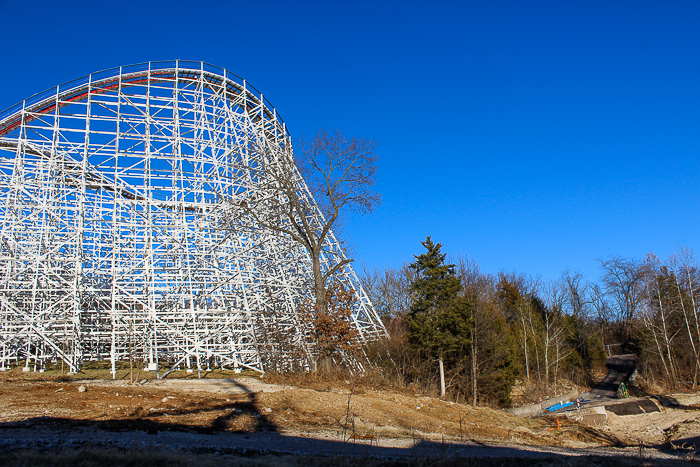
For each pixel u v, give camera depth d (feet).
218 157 103.14
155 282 88.38
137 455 31.27
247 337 92.22
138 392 59.11
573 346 175.32
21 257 81.71
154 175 93.15
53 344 77.00
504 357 105.19
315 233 101.76
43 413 45.03
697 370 134.72
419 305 102.12
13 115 93.04
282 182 87.35
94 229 100.27
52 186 91.66
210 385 68.64
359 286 105.19
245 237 97.86
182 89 99.30
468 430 60.75
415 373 95.14
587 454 54.08
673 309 147.54
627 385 147.84
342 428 50.93
